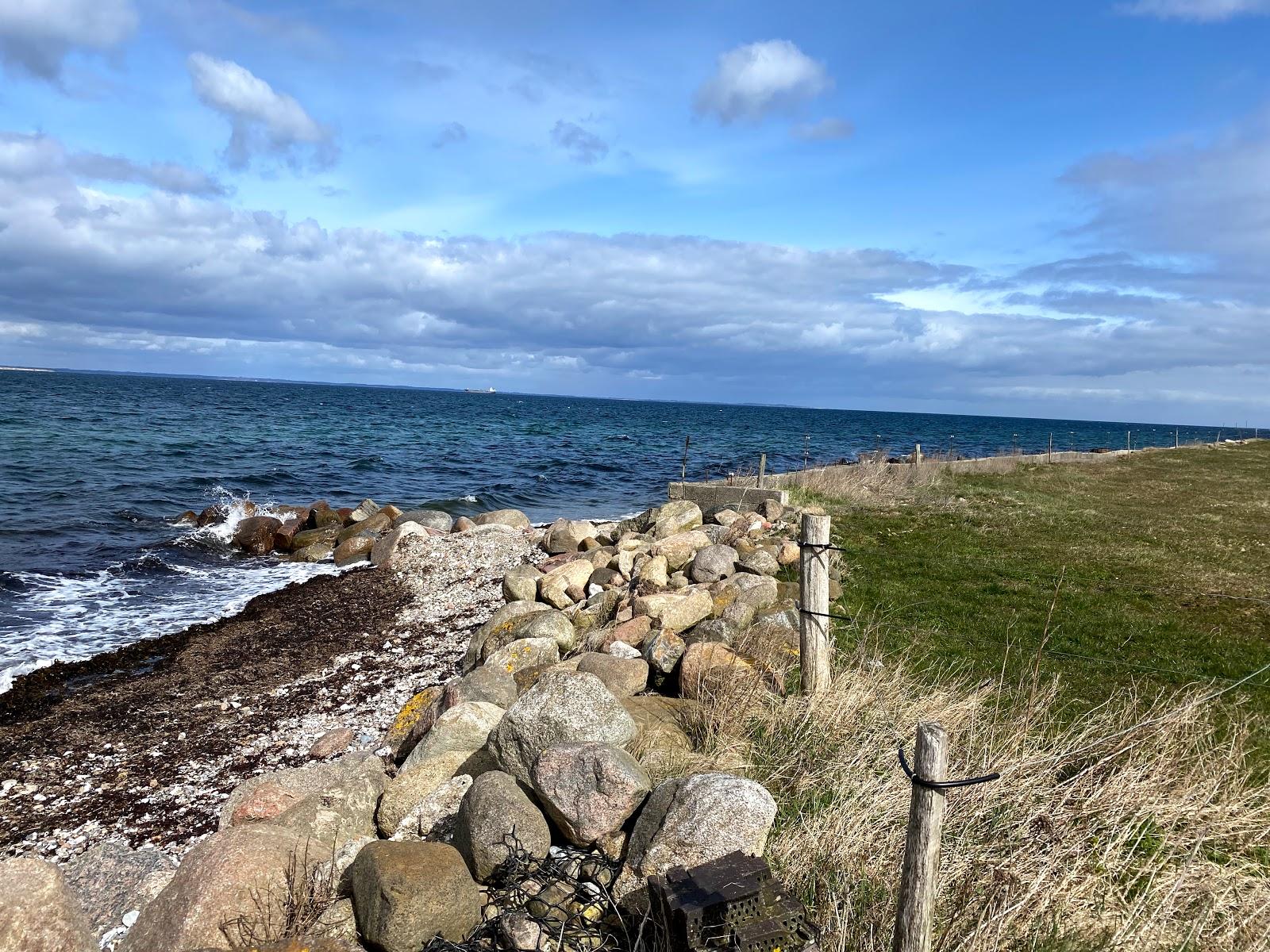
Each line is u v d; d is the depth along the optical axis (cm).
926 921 326
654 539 1435
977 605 1050
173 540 1922
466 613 1326
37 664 1103
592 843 455
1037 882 391
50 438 3559
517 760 522
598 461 4116
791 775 525
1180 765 531
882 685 643
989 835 454
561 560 1458
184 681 1049
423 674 1052
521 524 2064
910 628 943
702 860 401
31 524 1967
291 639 1228
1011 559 1337
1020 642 904
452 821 501
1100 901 412
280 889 446
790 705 607
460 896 400
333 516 2172
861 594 1092
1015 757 523
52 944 352
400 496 2792
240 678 1062
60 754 845
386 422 6525
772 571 1155
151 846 642
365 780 607
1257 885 422
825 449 5841
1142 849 457
